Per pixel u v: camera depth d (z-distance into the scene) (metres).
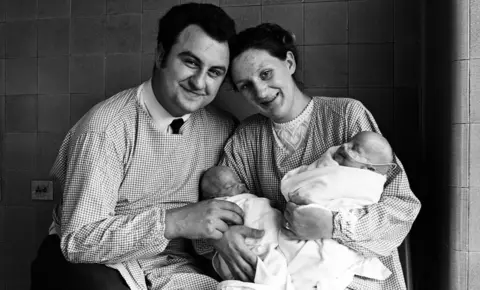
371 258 1.22
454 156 1.21
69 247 1.13
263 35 1.24
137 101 1.32
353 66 1.62
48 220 1.88
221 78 1.27
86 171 1.18
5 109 1.90
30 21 1.88
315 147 1.31
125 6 1.79
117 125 1.27
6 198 1.91
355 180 1.14
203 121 1.47
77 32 1.84
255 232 1.17
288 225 1.15
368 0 1.61
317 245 1.13
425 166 1.56
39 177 1.88
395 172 1.22
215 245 1.19
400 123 1.60
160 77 1.28
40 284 1.24
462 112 1.19
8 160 1.91
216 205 1.18
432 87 1.45
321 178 1.16
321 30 1.64
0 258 1.91
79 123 1.32
